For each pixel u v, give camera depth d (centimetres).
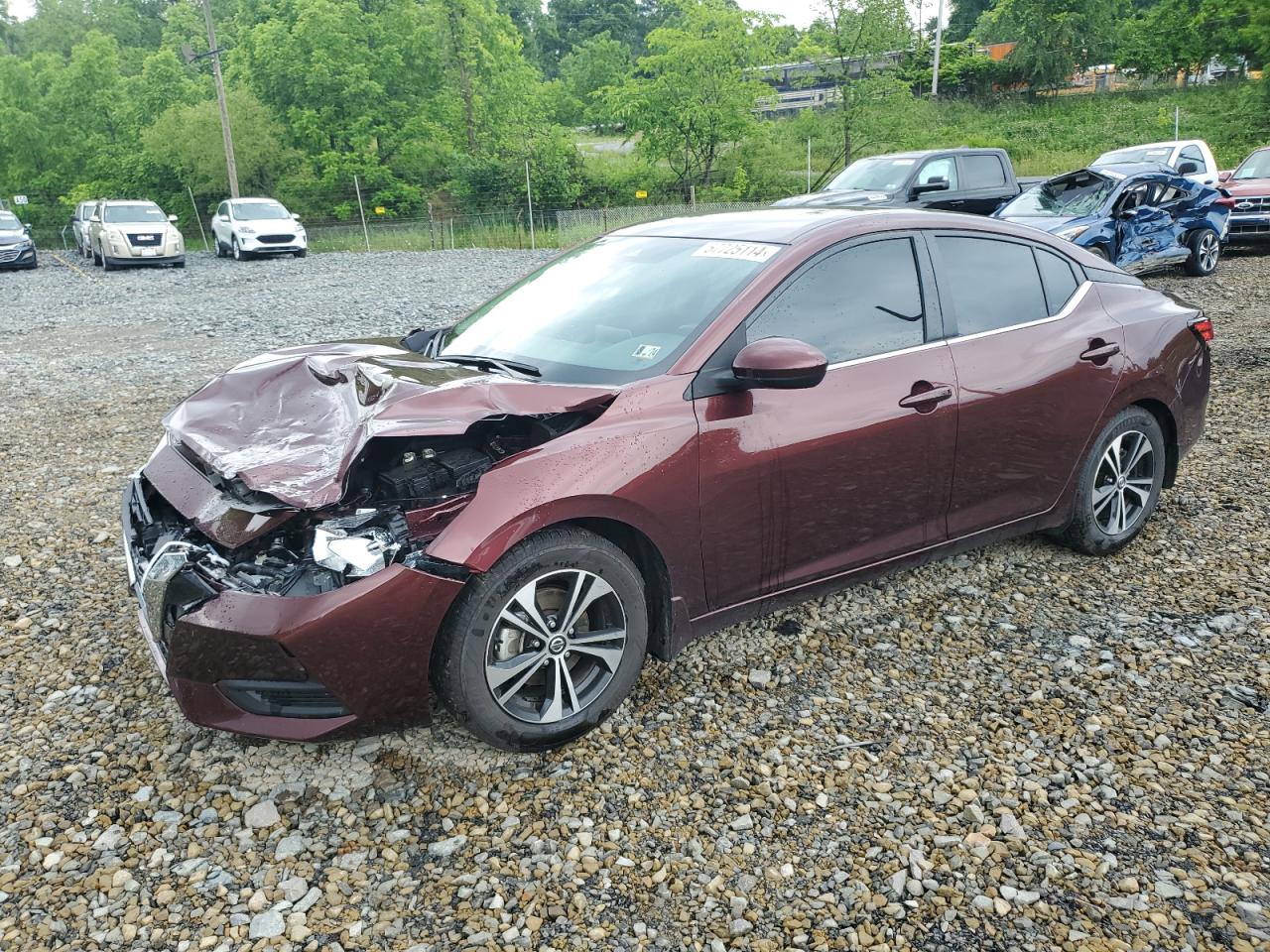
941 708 337
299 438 301
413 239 3183
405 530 280
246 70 4803
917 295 375
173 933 242
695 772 304
